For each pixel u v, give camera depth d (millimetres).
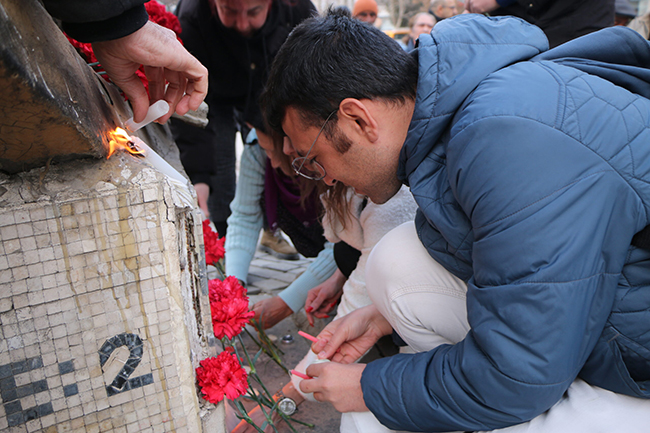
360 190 1184
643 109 868
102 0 665
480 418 908
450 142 905
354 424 1096
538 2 1888
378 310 1331
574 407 932
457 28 993
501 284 842
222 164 2883
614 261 843
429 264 1187
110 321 744
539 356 814
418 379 960
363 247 1682
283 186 2193
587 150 816
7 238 660
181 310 793
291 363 1732
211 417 889
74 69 697
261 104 1190
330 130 1027
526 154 816
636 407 930
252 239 2279
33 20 570
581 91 859
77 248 702
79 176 699
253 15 1866
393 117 1028
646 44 970
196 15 1989
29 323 694
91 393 754
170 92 988
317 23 1035
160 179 737
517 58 970
